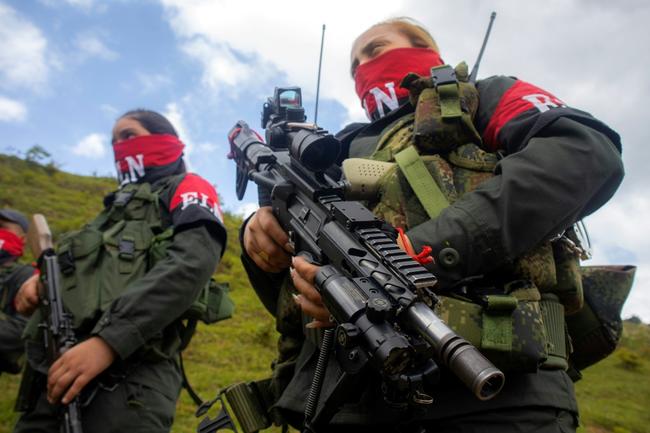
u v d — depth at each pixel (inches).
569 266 58.1
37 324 107.6
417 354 39.0
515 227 51.9
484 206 52.8
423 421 51.8
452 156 61.3
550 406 51.4
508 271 54.7
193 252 101.7
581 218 59.7
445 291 53.1
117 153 126.0
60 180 669.3
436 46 83.1
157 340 99.7
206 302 111.3
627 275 67.1
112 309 94.8
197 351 290.0
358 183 61.4
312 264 51.1
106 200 120.7
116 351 91.5
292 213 59.6
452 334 37.7
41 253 106.9
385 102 77.3
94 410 93.0
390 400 41.8
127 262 104.4
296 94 74.9
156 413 97.2
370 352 39.7
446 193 58.2
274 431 148.9
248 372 267.3
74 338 98.3
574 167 52.6
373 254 45.6
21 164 668.7
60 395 89.7
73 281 102.6
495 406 50.4
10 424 180.5
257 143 74.5
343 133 85.5
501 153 61.6
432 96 63.4
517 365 49.5
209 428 66.5
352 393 44.6
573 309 59.5
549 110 57.5
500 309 50.0
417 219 58.6
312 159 55.1
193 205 107.0
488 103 64.6
